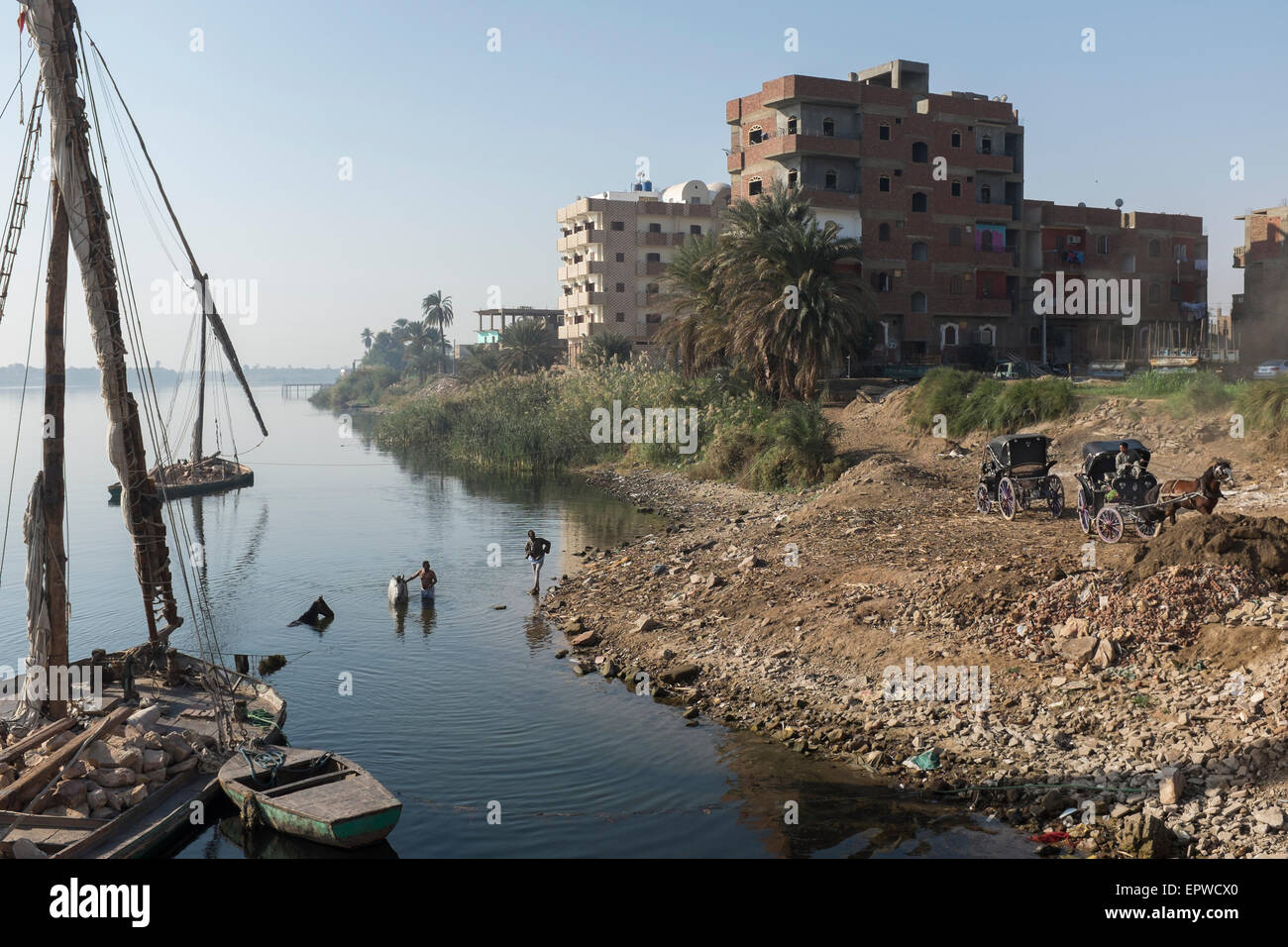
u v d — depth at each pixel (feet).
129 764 43.86
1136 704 44.96
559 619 75.10
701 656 61.82
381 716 55.21
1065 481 93.04
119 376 52.75
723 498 131.44
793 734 49.29
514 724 53.26
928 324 227.81
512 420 206.80
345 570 98.99
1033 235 246.88
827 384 167.22
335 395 583.99
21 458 243.19
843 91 216.74
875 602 61.98
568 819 41.98
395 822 40.27
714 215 294.46
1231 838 35.53
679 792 44.01
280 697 55.72
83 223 49.39
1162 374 120.16
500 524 125.80
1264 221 227.20
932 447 125.59
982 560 64.59
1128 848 35.96
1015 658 51.44
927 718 48.39
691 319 175.22
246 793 41.52
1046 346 246.68
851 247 149.89
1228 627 46.98
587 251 288.51
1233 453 87.97
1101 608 51.88
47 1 47.47
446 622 76.13
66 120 48.26
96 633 77.41
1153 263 257.34
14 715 49.80
